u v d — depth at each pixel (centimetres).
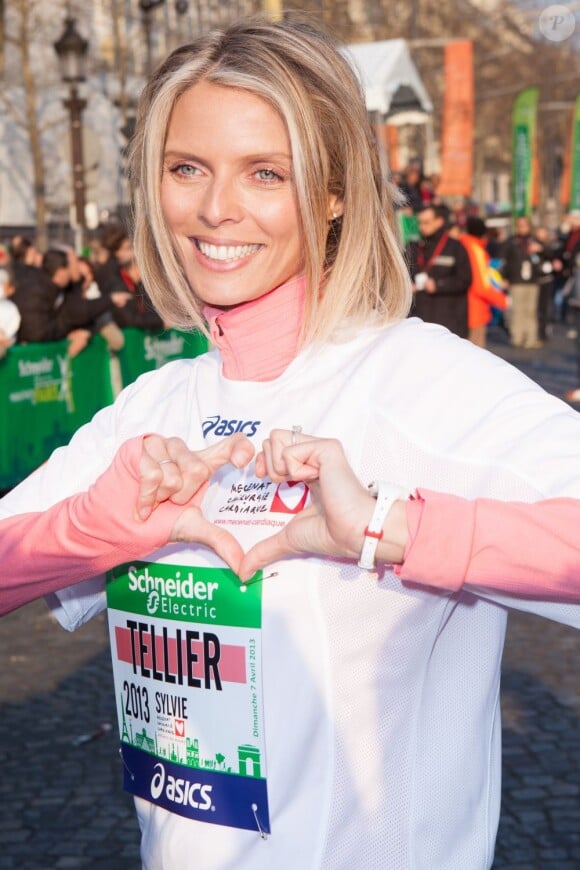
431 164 2006
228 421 131
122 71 1714
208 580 123
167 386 144
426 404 117
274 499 122
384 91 1350
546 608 109
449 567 104
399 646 117
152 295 143
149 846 132
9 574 126
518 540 104
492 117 4325
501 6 4109
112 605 134
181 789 127
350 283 124
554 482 107
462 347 121
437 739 121
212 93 122
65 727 407
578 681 443
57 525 122
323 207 123
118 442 142
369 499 106
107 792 356
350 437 120
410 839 118
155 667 129
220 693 123
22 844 324
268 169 123
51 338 774
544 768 365
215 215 122
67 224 1614
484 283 1045
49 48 1777
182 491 116
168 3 2073
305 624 118
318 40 123
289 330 129
